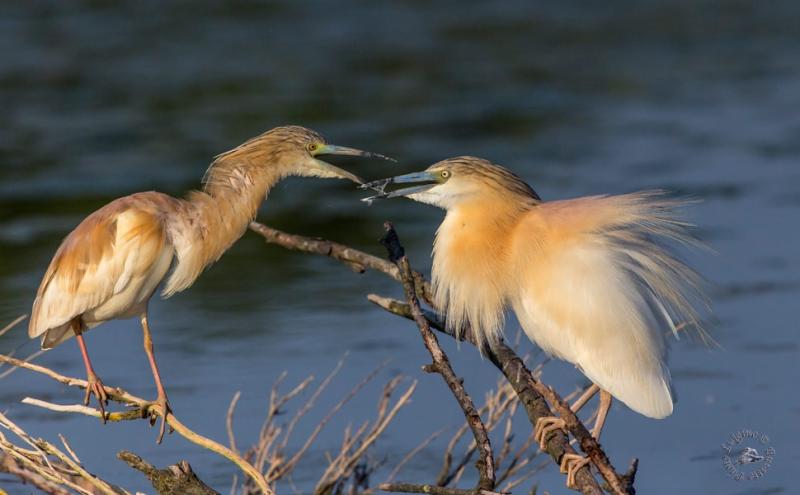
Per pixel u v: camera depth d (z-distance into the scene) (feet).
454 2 117.39
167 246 32.42
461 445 39.32
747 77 95.20
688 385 43.52
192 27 103.96
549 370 45.37
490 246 31.24
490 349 31.04
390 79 91.56
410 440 39.73
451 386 27.63
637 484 36.35
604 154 74.95
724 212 62.90
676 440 39.40
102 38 98.78
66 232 59.88
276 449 35.53
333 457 38.22
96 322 32.96
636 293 29.73
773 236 59.06
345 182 70.33
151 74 89.92
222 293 53.72
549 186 67.62
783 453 38.11
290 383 43.57
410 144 75.77
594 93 90.58
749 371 44.55
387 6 115.44
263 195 34.06
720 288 52.65
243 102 83.71
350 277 55.98
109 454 38.22
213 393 42.63
